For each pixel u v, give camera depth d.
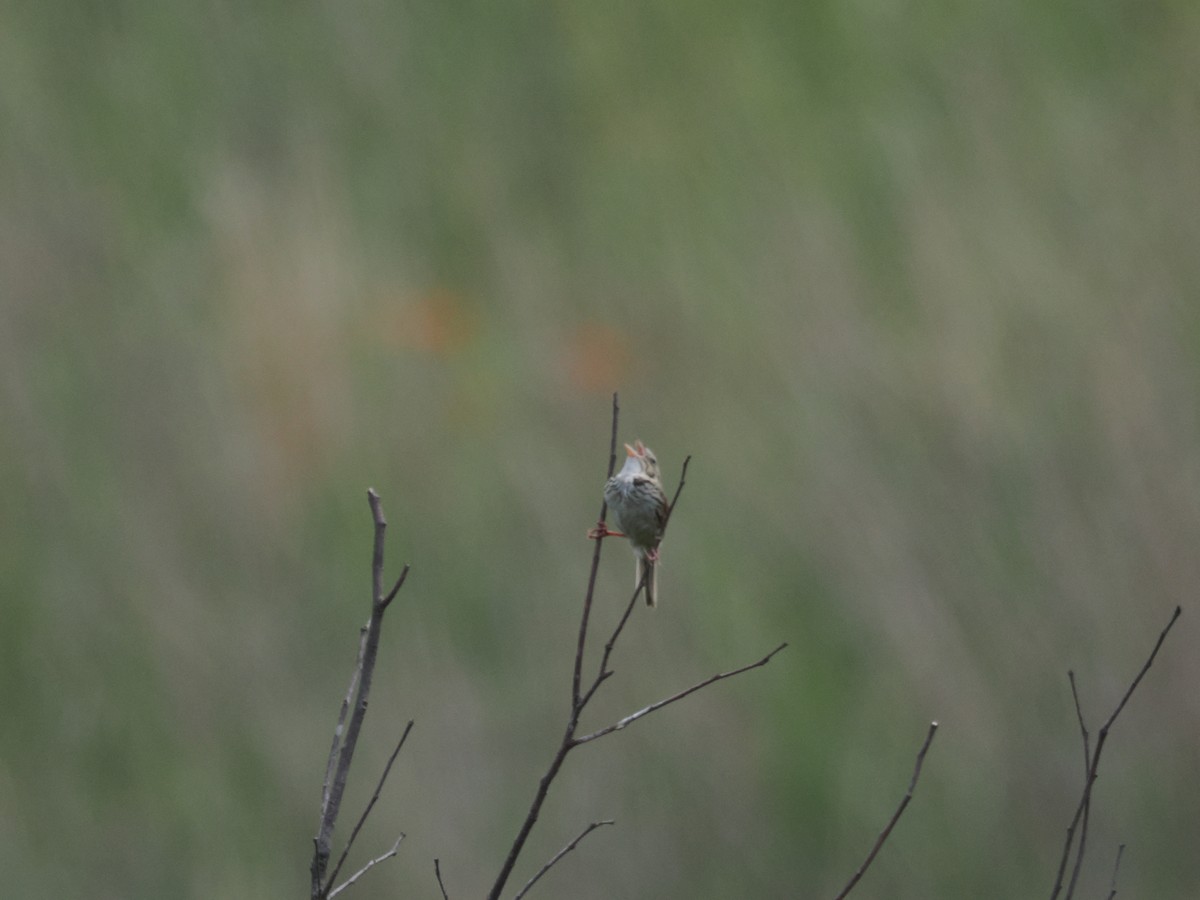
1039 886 13.45
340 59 21.58
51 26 20.95
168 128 20.23
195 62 21.19
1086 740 5.46
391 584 15.45
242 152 20.52
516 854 5.04
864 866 5.23
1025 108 18.67
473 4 22.17
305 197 19.48
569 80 21.39
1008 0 19.66
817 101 19.66
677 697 5.17
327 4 21.91
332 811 5.00
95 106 20.31
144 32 21.22
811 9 20.39
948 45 19.53
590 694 5.10
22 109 19.81
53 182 19.25
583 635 5.10
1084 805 5.39
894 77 19.45
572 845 5.14
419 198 20.27
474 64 21.81
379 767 14.24
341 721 5.06
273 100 21.12
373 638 5.01
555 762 5.04
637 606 14.93
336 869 5.02
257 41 21.61
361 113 21.17
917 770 5.26
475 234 19.69
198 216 19.11
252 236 18.61
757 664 5.19
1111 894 5.52
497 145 21.14
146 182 19.67
